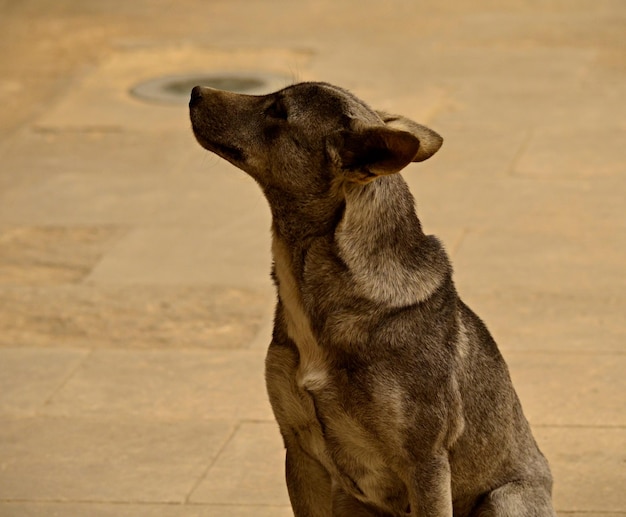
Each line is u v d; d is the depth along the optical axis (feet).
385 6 73.51
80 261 41.11
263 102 23.57
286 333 22.95
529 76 58.90
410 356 22.00
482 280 38.11
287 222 22.77
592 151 48.96
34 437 30.50
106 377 33.35
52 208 45.88
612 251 39.75
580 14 69.72
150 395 32.32
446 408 22.24
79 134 53.62
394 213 22.47
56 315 37.17
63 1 76.64
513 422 23.98
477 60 61.67
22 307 37.78
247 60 62.95
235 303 37.52
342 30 68.28
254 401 31.78
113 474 28.78
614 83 57.36
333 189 22.34
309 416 23.02
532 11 70.90
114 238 42.96
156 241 42.52
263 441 29.91
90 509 27.43
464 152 49.42
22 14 73.82
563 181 46.03
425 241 23.02
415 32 67.41
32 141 52.95
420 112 54.29
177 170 49.29
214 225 43.75
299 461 23.86
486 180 46.47
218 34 68.08
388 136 21.40
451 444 22.67
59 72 62.28
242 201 45.91
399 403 21.93
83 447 29.99
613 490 27.30
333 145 22.18
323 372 22.31
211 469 28.81
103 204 46.11
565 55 61.98
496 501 23.48
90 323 36.60
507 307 36.24
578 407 30.71
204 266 40.32
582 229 41.60
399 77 59.36
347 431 22.59
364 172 21.80
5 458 29.60
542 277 38.14
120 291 38.65
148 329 36.11
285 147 22.81
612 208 43.27
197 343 35.09
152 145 52.01
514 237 41.24
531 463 24.31
